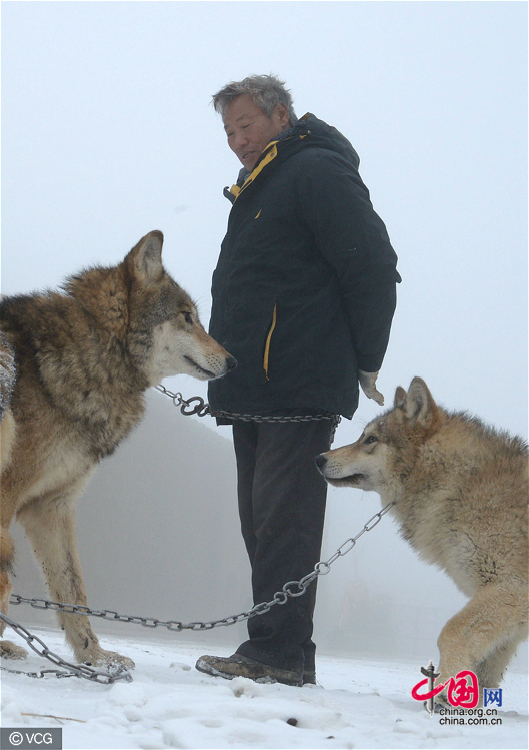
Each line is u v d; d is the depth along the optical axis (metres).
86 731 1.91
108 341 3.74
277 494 3.66
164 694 2.41
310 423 3.76
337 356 3.67
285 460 3.71
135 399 3.93
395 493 3.94
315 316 3.68
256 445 4.12
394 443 3.92
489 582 3.27
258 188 3.98
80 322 3.67
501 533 3.27
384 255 3.56
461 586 3.49
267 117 4.22
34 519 3.62
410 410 3.89
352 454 4.02
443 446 3.69
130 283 3.92
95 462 3.67
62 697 2.44
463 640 3.06
